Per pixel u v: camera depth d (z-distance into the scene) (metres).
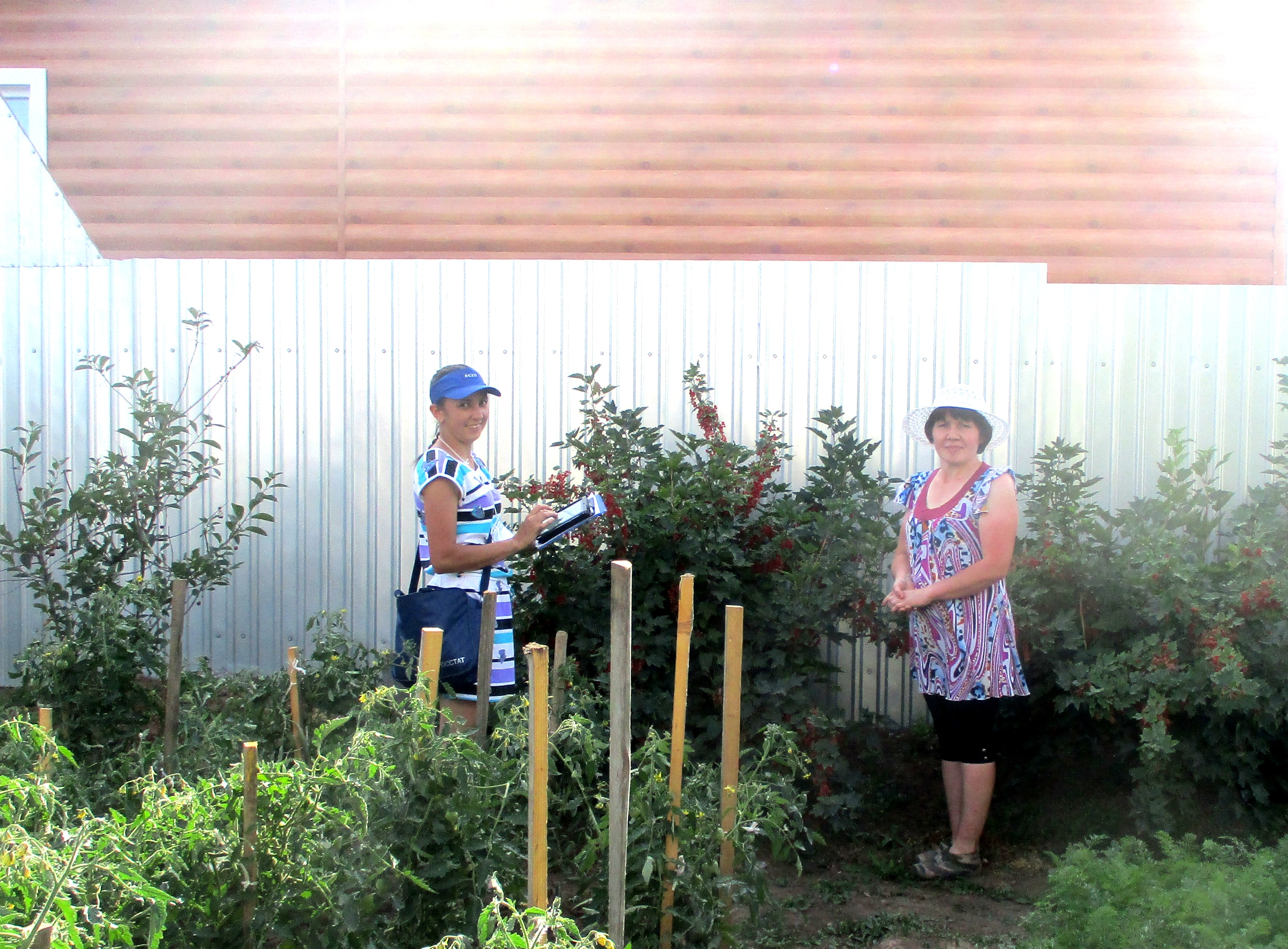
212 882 2.58
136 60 6.69
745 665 4.49
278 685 3.96
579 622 4.54
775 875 4.18
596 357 5.49
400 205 6.66
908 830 4.54
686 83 6.57
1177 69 6.48
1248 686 3.93
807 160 6.57
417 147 6.63
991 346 5.35
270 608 5.67
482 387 3.72
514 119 6.61
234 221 6.70
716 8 6.54
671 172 6.59
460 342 5.53
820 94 6.55
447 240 6.65
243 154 6.68
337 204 6.67
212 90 6.67
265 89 6.66
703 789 3.32
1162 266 6.54
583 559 4.54
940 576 4.05
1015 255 6.56
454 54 6.60
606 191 6.60
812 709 4.44
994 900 4.00
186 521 5.65
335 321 5.57
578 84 6.59
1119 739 4.47
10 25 6.71
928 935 3.70
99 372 5.25
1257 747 4.20
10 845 2.13
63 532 5.57
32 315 5.69
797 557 4.64
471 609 3.69
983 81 6.53
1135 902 2.83
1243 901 2.77
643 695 4.46
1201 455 4.80
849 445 4.86
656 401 5.47
